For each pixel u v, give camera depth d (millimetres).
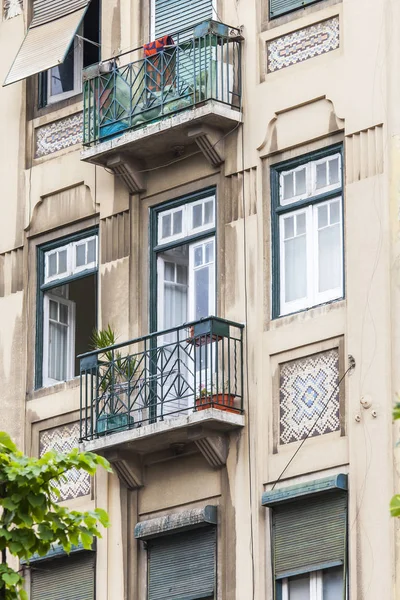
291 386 27438
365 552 26016
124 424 28375
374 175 27125
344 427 26734
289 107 28297
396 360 26406
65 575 29328
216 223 28875
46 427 30203
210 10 29719
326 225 27750
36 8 31938
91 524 23359
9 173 31719
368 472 26250
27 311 31031
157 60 29469
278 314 27938
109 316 29844
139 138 29156
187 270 29266
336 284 27500
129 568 28547
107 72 29891
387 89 27297
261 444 27469
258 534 27203
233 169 28750
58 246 31000
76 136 31031
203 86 28734
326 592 26484
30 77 31844
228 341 27859
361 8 27812
